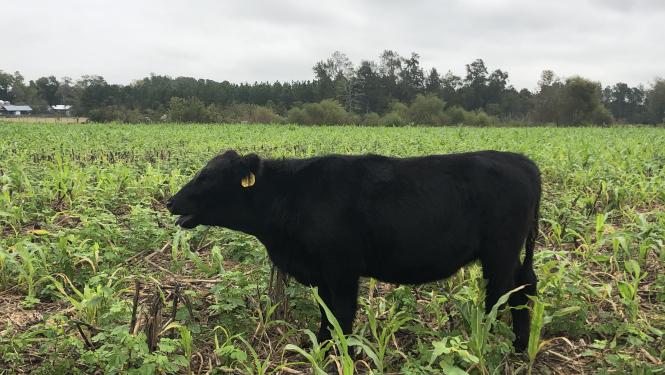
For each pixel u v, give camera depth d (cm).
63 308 541
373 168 450
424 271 454
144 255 692
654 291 571
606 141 2227
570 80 7806
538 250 718
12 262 548
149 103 8475
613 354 440
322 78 9869
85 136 2395
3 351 421
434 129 3828
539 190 479
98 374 414
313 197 446
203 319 510
